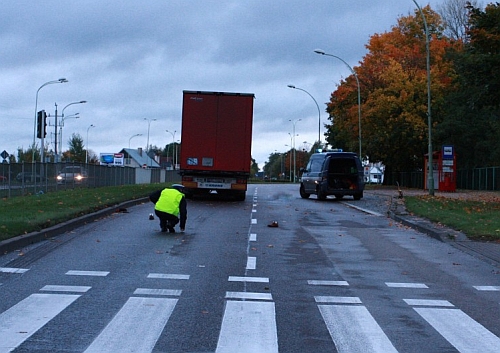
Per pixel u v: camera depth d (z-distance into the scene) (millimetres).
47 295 8188
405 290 9133
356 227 18156
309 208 26047
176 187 15930
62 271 9977
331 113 62406
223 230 16484
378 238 15469
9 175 28078
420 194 39531
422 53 56000
